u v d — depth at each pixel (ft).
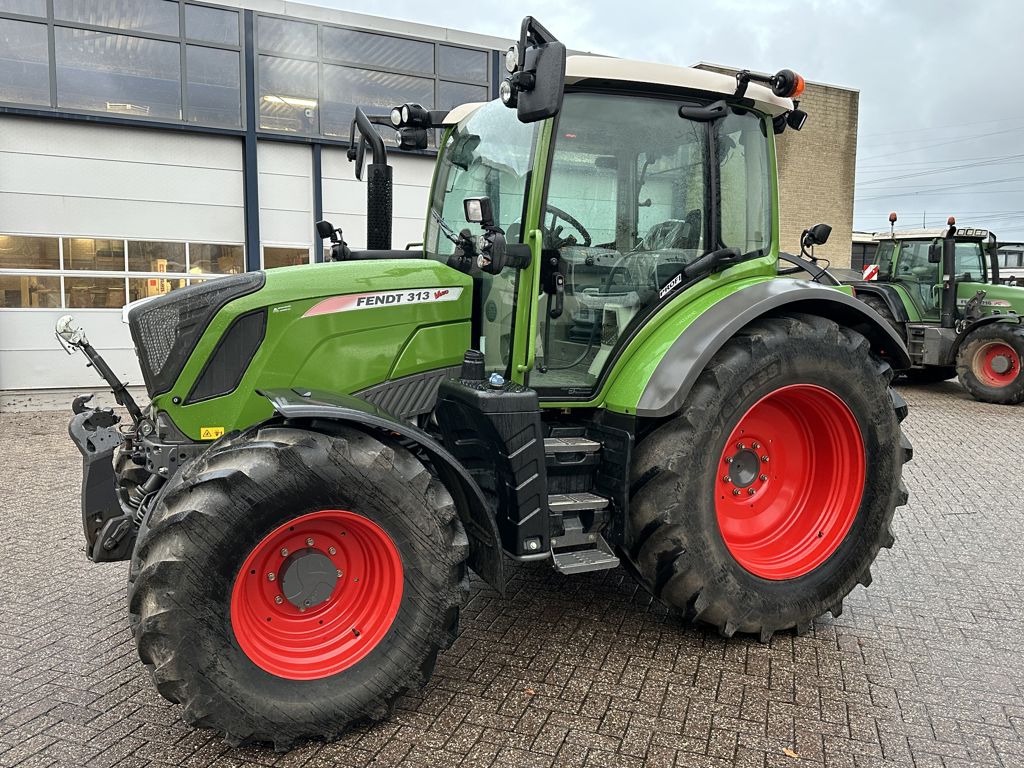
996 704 9.31
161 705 9.08
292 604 8.49
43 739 8.37
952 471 21.11
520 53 8.69
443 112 12.92
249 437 8.45
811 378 10.76
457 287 10.57
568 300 10.58
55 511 16.75
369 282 10.00
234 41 34.73
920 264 36.70
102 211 33.58
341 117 37.58
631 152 10.64
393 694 8.53
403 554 8.52
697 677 9.82
